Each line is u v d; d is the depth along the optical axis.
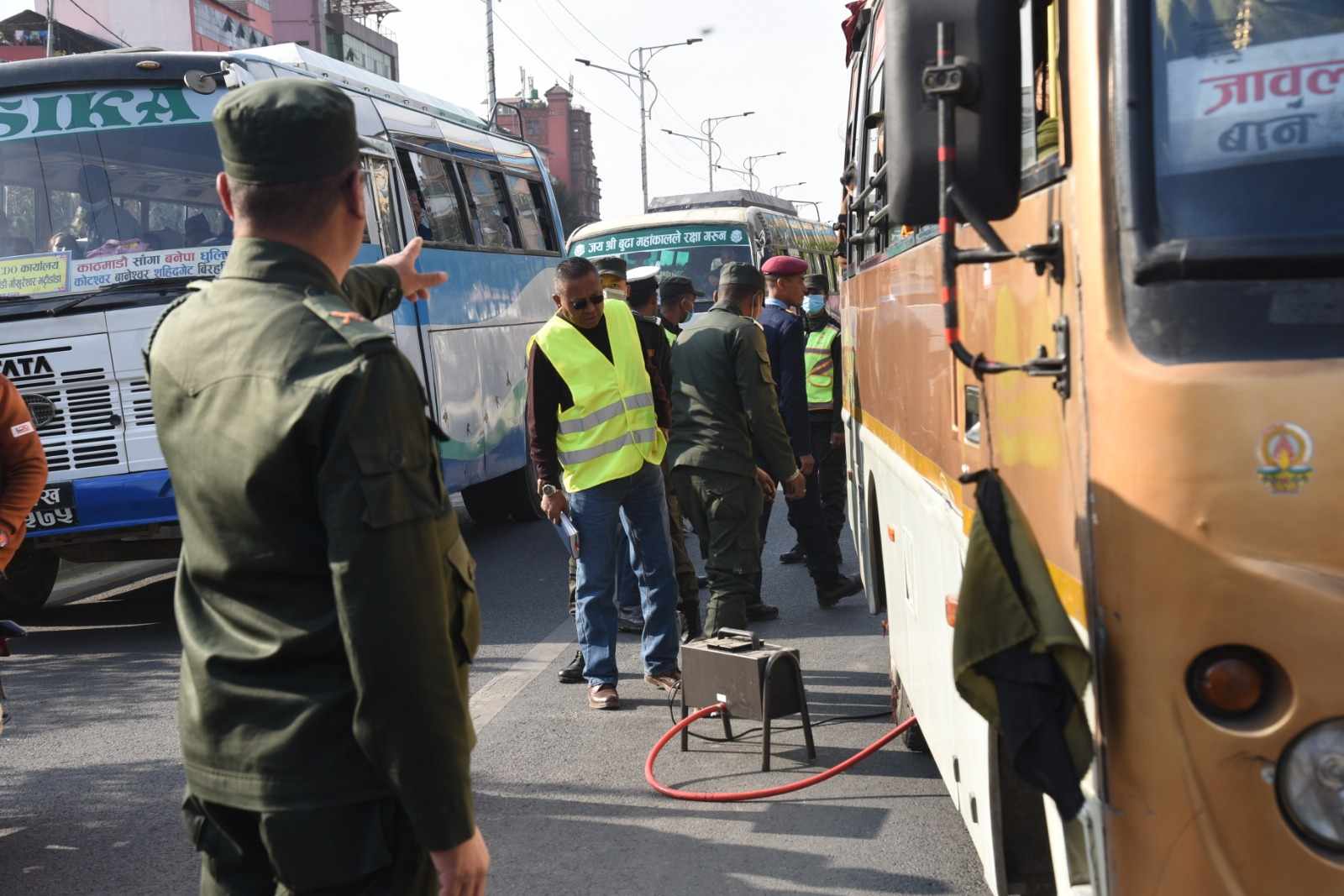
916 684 4.47
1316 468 2.03
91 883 4.77
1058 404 2.36
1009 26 2.25
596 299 6.60
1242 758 2.06
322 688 2.20
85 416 8.59
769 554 10.96
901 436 4.75
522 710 6.74
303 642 2.20
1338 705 2.02
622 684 7.20
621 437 6.64
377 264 2.88
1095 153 2.20
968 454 3.26
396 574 2.10
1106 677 2.18
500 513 13.96
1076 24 2.28
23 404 4.86
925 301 4.08
